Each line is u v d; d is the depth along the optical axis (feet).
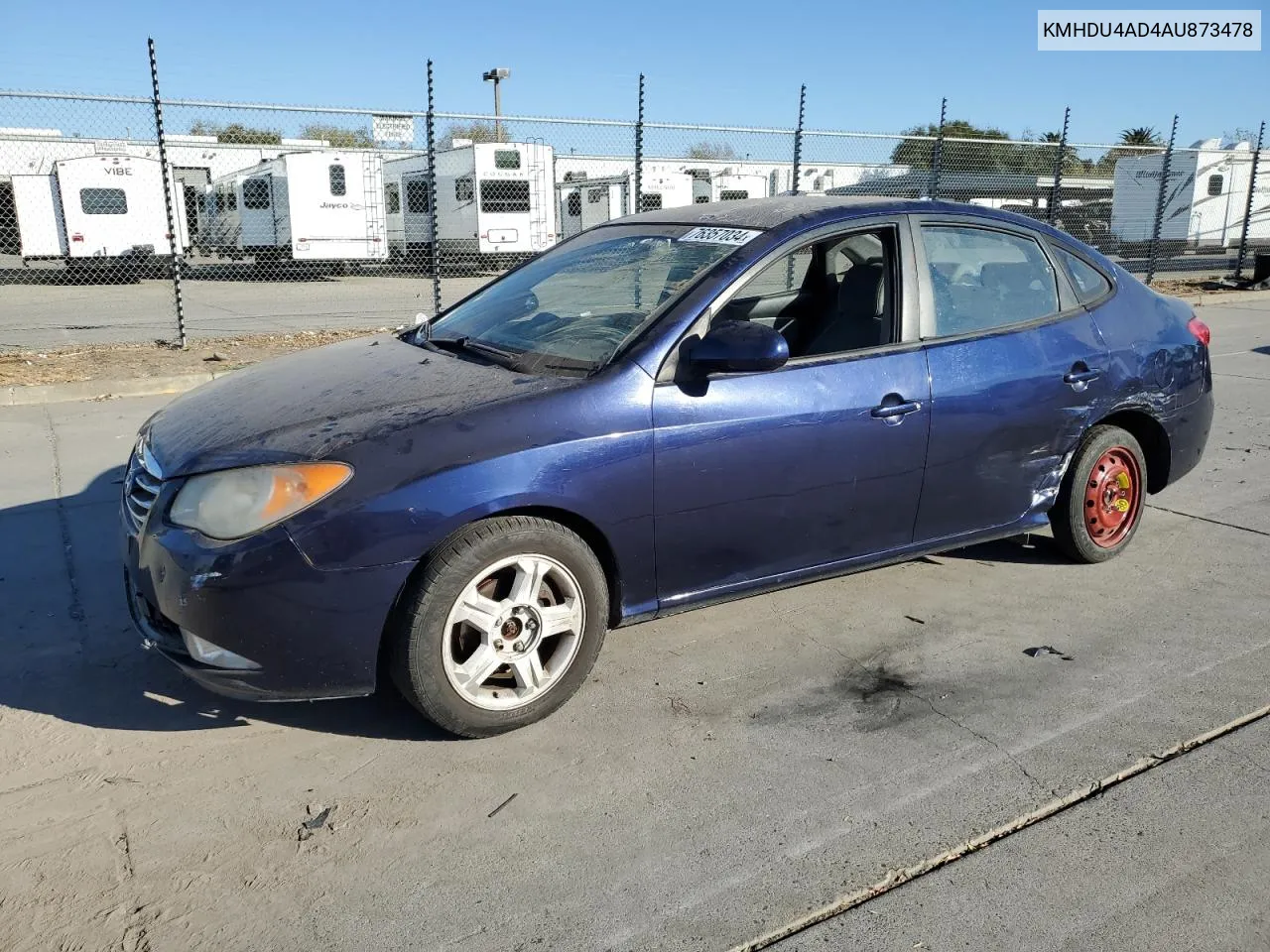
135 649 12.22
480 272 77.20
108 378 28.73
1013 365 13.14
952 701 11.23
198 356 34.14
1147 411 14.79
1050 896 8.09
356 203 75.25
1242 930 7.73
